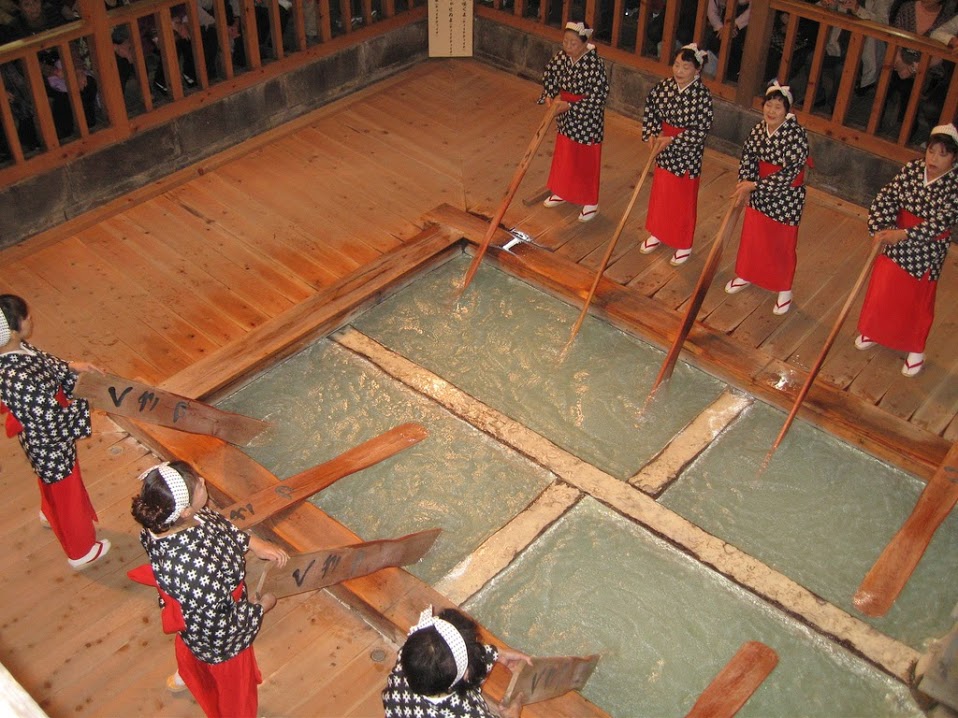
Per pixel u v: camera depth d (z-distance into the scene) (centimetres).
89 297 596
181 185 696
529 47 811
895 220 506
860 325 550
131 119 670
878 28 614
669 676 421
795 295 601
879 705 408
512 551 463
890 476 502
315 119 768
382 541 413
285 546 456
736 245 643
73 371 409
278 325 568
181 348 563
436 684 268
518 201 683
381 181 703
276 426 527
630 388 551
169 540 321
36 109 615
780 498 491
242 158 726
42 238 641
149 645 418
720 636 434
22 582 442
